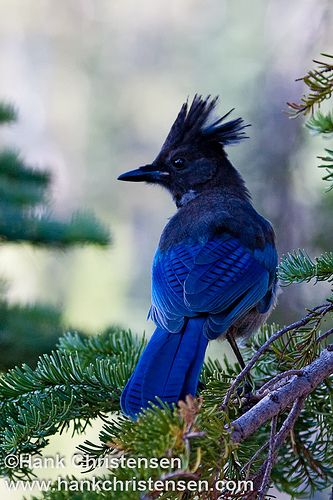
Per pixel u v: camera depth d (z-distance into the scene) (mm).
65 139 30156
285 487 7352
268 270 8898
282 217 15172
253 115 17078
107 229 12609
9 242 12398
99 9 29906
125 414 6352
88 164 27656
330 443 7148
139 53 28250
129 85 28156
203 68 23484
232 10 21703
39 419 6648
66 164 29359
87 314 22016
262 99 17625
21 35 30859
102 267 22531
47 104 30422
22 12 30781
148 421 5074
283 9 20375
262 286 8672
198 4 27531
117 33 29328
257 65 20297
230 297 8094
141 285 23969
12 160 13750
